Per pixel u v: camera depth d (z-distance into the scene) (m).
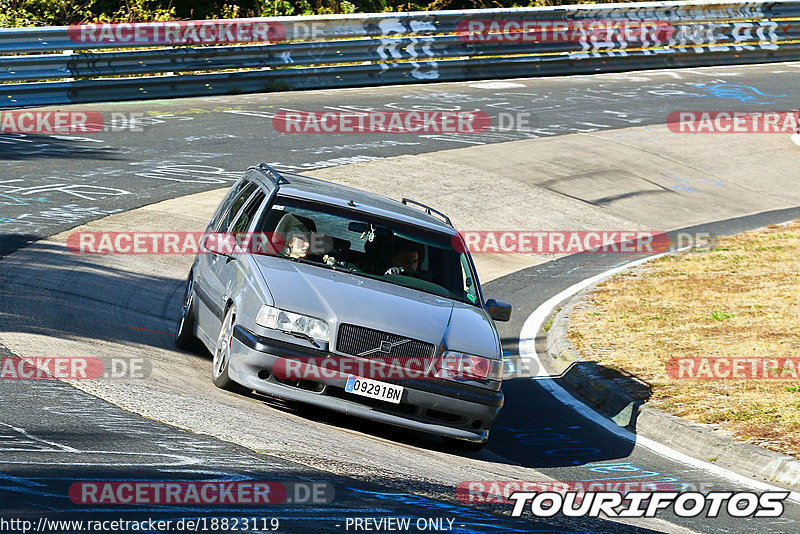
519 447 31.59
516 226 67.38
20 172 61.59
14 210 53.34
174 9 122.50
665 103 104.38
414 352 27.59
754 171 85.62
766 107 105.19
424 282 31.34
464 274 32.41
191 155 70.56
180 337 35.00
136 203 58.34
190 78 88.31
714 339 44.47
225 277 31.33
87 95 82.62
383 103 93.81
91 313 36.72
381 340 27.48
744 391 36.84
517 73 111.19
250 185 35.94
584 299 52.44
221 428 24.28
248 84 92.50
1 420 21.91
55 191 58.44
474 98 99.69
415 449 27.95
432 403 27.58
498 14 108.06
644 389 37.28
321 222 31.95
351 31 98.19
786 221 73.50
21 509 16.58
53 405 23.83
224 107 86.19
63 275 42.41
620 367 40.31
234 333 28.22
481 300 32.09
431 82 105.38
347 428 28.78
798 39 131.88
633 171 81.69
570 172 79.12
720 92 111.19
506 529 20.09
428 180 72.38
